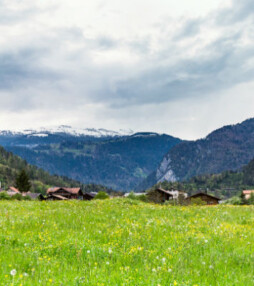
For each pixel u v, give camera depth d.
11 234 11.22
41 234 11.30
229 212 21.91
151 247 10.23
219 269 8.22
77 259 8.53
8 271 7.39
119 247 10.01
